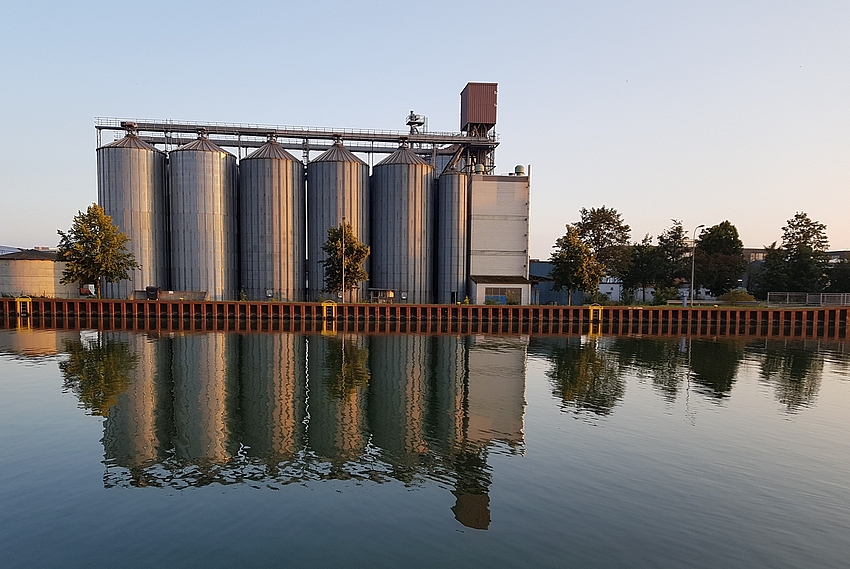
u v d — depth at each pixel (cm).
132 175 7788
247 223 8294
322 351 4484
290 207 8344
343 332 6103
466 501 1524
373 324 7038
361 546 1261
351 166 8444
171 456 1878
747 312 7269
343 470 1767
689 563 1218
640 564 1207
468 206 8869
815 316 7112
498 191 8725
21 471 1712
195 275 7925
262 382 3156
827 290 9844
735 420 2453
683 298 8081
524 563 1198
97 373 3372
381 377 3378
